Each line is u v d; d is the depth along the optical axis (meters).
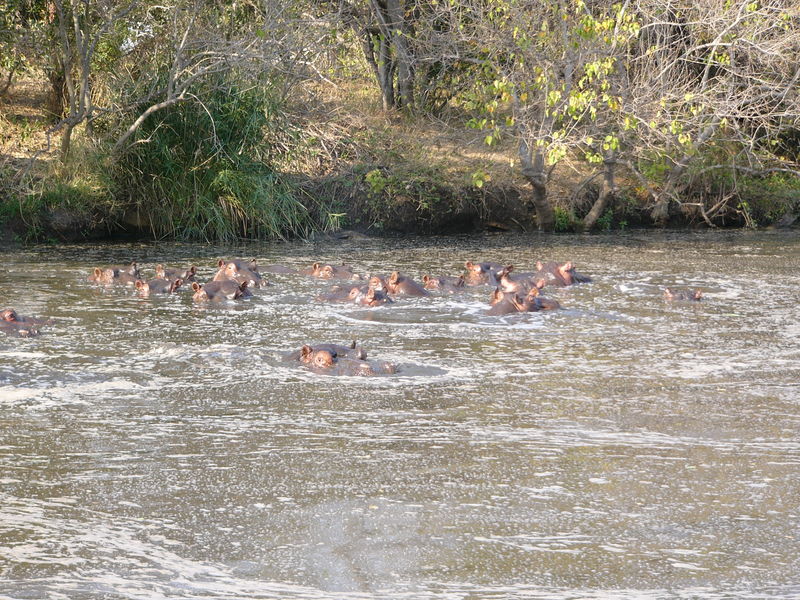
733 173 43.72
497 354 18.70
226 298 24.38
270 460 12.64
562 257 33.66
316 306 23.75
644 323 21.97
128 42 41.00
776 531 10.45
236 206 39.41
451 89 48.31
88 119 39.09
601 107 39.53
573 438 13.58
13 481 11.87
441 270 30.02
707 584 9.27
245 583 9.26
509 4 38.09
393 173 43.12
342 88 50.34
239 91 40.28
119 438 13.52
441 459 12.70
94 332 20.34
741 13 39.59
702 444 13.34
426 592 9.08
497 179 43.72
